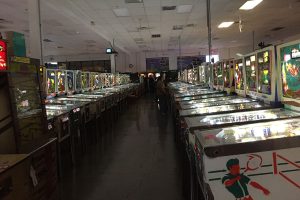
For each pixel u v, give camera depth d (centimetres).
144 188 351
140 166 439
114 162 466
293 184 157
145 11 902
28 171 202
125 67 2298
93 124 620
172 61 2248
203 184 167
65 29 1128
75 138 495
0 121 213
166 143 580
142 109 1210
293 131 182
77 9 855
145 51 2216
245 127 201
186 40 1642
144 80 2219
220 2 829
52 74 611
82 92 852
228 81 491
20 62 236
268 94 283
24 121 232
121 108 1131
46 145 239
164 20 1050
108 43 1575
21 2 741
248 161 155
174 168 421
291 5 913
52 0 742
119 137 662
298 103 226
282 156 155
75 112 484
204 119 253
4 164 179
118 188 355
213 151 153
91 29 1138
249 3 859
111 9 866
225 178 155
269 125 202
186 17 1013
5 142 214
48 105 501
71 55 2186
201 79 865
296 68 226
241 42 1823
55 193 260
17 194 184
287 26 1325
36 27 526
